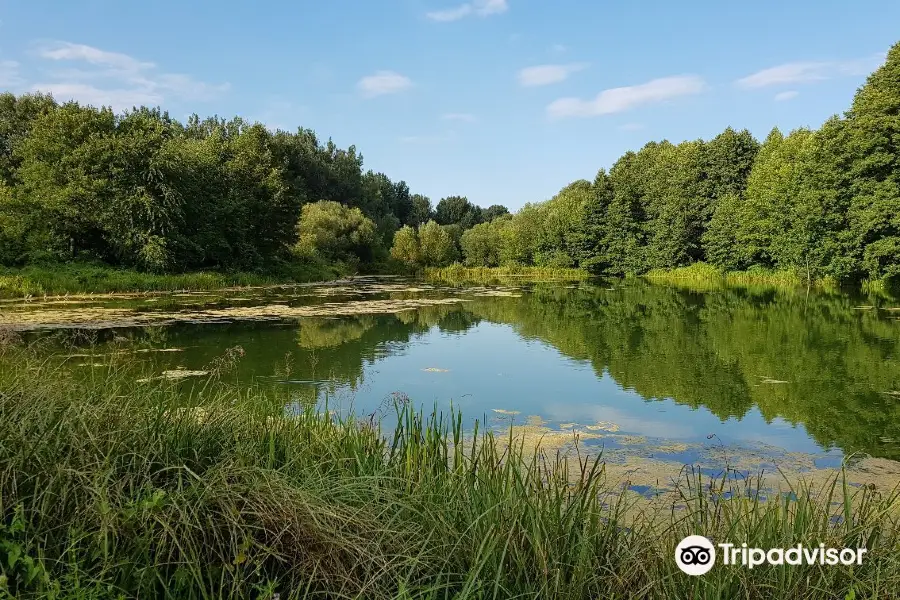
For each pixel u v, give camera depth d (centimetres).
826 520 341
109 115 2955
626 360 1180
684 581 302
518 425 739
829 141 2792
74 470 291
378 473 392
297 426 506
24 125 3716
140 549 275
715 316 1872
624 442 672
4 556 266
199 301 2194
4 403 353
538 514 333
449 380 993
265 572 293
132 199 2727
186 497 306
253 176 3644
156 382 858
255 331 1463
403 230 5344
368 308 2081
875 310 1912
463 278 4547
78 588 246
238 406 507
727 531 333
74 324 1477
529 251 5597
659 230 4488
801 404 849
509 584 307
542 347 1330
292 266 3891
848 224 2762
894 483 546
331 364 1098
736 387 952
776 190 3394
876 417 784
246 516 306
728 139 4331
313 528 293
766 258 3712
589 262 4966
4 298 2098
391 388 927
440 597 307
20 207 2723
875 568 315
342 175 7231
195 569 269
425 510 343
